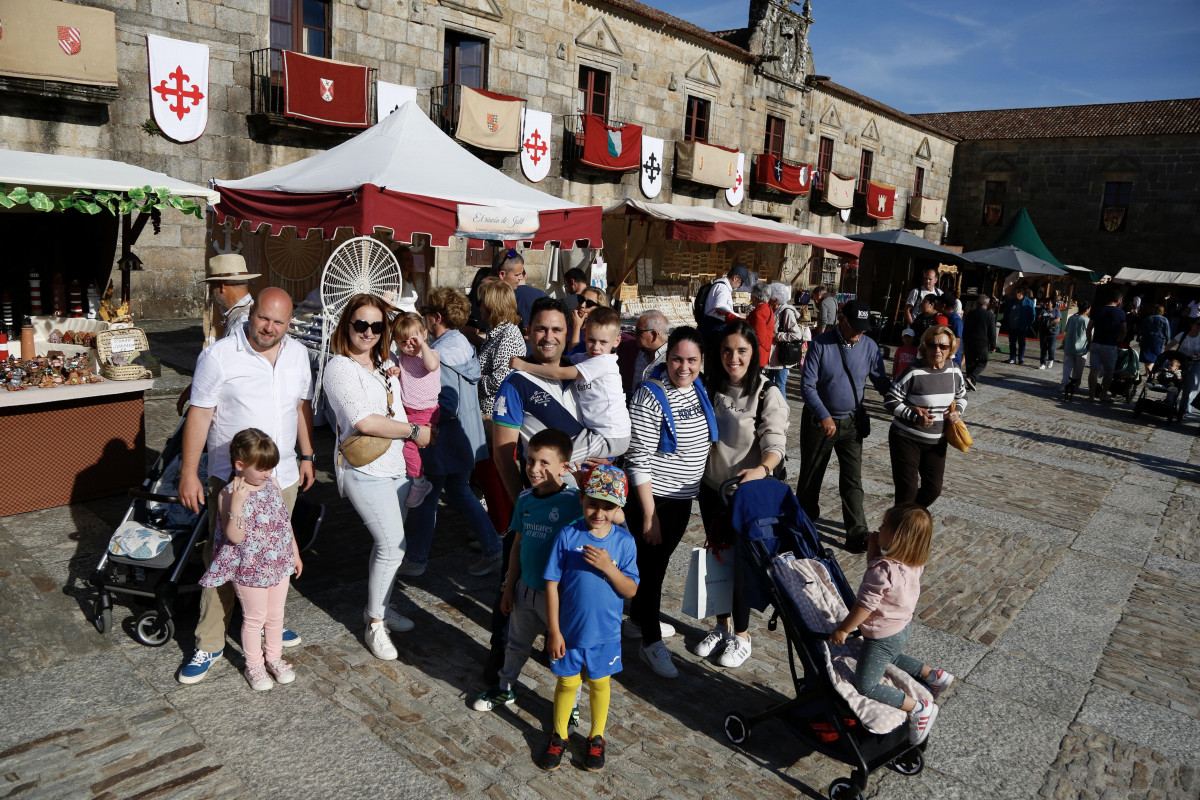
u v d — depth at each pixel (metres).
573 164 20.88
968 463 9.41
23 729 3.27
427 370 4.47
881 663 3.20
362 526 5.80
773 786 3.34
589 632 3.18
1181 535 7.30
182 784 3.02
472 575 5.13
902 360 10.66
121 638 4.05
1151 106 36.03
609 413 3.73
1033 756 3.71
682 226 12.54
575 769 3.31
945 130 37.59
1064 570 6.17
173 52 13.45
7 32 11.63
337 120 15.30
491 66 18.62
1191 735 3.98
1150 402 13.30
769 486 3.82
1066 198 36.16
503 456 3.82
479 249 18.58
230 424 3.76
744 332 4.17
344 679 3.82
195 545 4.02
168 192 5.86
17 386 5.29
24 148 12.37
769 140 27.97
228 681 3.73
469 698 3.75
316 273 10.98
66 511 5.57
